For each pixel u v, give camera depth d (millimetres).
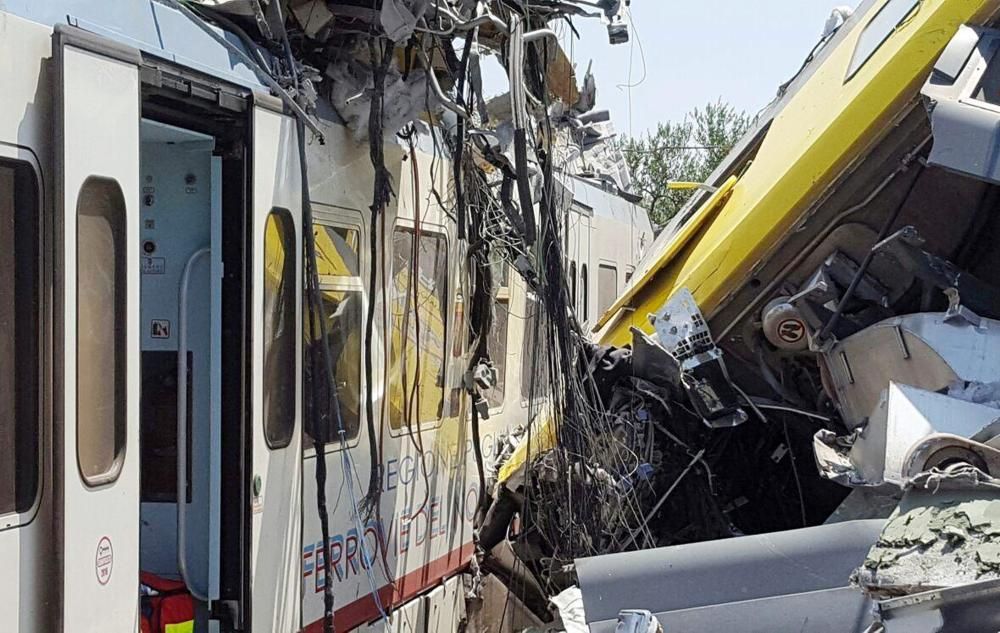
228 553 4492
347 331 5457
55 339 3371
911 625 3213
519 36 5520
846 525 3961
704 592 3941
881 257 5340
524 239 6039
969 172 4590
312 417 5074
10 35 3246
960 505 3404
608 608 3977
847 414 5254
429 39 5617
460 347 6922
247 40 4738
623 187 14219
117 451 3682
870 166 5465
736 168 7582
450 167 6652
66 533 3379
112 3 3842
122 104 3680
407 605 6156
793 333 5523
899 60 5309
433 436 6570
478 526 7285
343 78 5418
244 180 4477
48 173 3396
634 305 6688
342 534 5383
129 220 3734
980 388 4523
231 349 4492
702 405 5703
